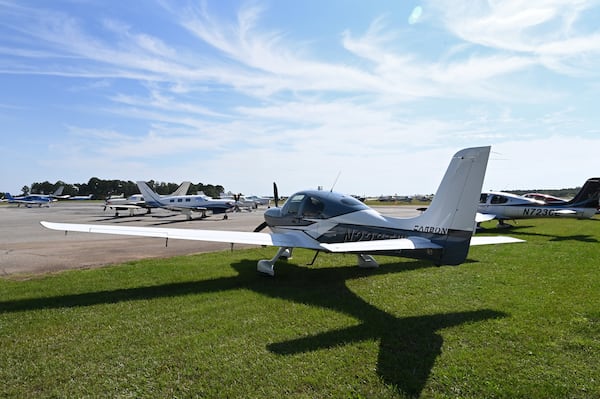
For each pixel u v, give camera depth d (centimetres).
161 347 381
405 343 392
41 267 816
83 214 3244
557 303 534
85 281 675
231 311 502
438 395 290
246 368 335
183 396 291
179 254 1022
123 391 298
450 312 498
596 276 711
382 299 563
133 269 788
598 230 1641
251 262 880
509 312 495
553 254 968
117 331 426
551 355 362
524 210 1631
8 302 539
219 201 2678
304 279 705
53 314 486
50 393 295
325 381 312
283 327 441
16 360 352
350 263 869
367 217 648
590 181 1533
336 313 494
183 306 524
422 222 567
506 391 296
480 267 807
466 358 355
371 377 318
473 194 502
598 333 418
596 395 291
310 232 732
